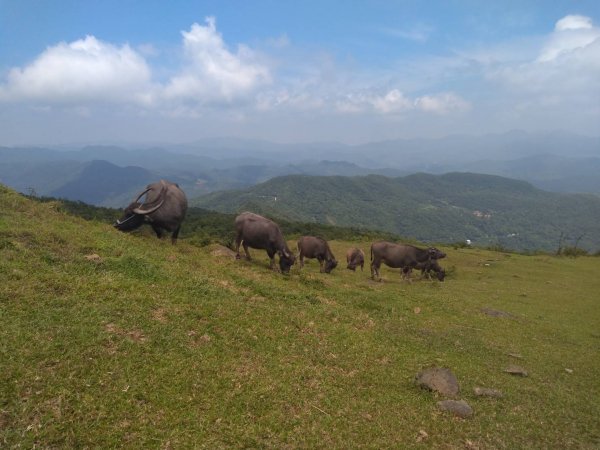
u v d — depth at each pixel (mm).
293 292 12805
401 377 8945
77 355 6398
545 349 13336
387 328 12016
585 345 14531
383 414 7258
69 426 5195
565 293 24250
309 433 6227
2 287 7586
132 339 7289
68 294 8062
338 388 7824
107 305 8016
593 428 8141
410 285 21625
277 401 6828
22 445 4738
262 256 21672
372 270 22531
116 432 5305
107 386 6023
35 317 7027
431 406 7879
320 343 9609
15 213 11805
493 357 11648
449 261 34625
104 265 9867
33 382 5660
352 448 6090
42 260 9125
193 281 10625
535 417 8203
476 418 7684
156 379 6484
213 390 6648
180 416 5879
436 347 11391
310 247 22766
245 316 9672
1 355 5949
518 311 18422
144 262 10586
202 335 8234
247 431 5918
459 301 18438
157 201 14492
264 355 8242
